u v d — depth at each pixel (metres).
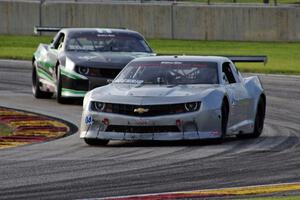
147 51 62.28
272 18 122.12
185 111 40.34
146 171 33.47
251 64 95.19
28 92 67.94
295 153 38.62
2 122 50.84
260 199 27.55
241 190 29.36
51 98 64.38
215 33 123.94
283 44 119.06
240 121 44.00
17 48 109.25
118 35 63.00
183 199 27.64
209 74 43.72
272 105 61.12
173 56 45.72
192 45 115.31
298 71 87.12
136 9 126.69
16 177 32.12
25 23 129.50
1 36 126.75
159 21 125.88
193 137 40.38
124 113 40.53
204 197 28.00
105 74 58.66
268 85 74.19
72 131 47.31
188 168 34.22
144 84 43.25
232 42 121.12
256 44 118.25
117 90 41.94
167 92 41.16
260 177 32.16
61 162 35.88
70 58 59.62
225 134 42.31
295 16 121.56
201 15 124.38
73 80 58.91
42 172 33.25
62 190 29.50
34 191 29.31
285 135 46.16
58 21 129.12
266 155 37.94
